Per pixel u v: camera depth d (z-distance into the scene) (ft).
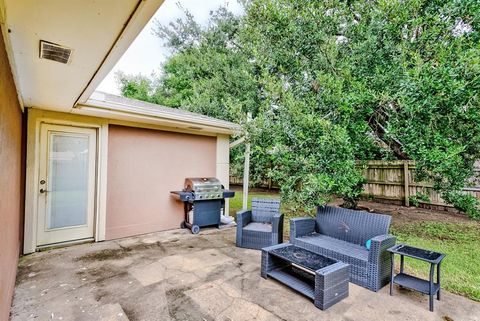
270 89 14.43
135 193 16.60
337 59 14.76
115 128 15.87
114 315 7.81
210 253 13.17
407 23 12.26
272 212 15.52
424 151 10.80
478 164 14.07
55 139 14.10
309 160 12.73
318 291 8.25
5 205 7.01
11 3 4.90
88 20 5.59
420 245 13.94
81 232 14.93
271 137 14.97
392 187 24.45
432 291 8.08
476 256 12.45
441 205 21.57
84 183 15.06
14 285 9.40
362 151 13.99
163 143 17.92
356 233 11.46
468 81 9.53
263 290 9.39
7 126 7.28
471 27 11.46
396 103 12.33
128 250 13.56
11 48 6.76
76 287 9.48
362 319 7.70
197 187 16.87
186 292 9.20
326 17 14.99
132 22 5.66
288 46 15.99
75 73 8.48
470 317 7.78
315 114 13.24
